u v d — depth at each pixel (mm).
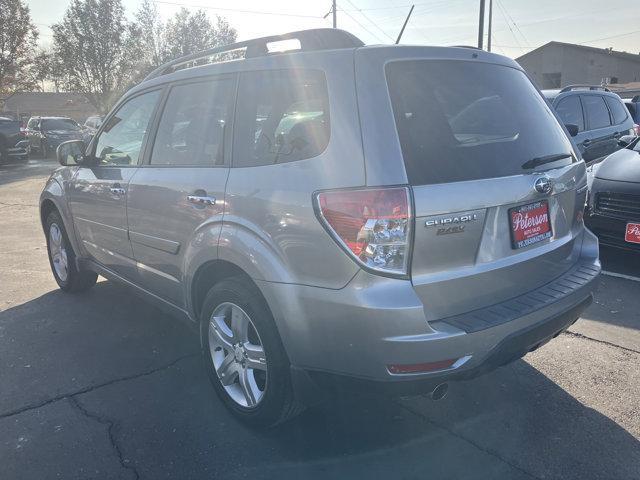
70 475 2699
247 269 2775
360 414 3205
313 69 2719
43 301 5031
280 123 2814
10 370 3713
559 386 3467
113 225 4062
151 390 3469
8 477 2678
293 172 2631
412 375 2398
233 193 2900
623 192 5422
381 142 2420
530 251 2863
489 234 2637
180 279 3436
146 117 3898
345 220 2398
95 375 3652
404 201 2355
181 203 3262
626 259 6102
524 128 2973
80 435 3004
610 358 3820
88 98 34844
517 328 2590
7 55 34750
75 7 32875
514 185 2705
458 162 2559
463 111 2732
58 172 5027
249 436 3004
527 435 2986
